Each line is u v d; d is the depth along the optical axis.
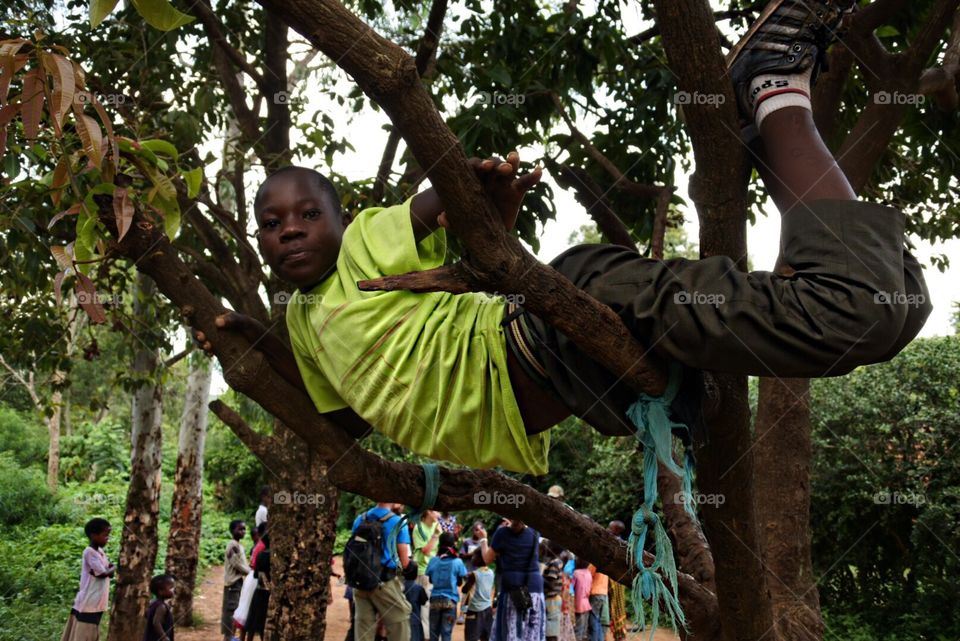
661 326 1.80
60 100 1.76
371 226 2.06
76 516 18.77
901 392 12.09
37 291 8.14
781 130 1.92
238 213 7.12
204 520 23.72
